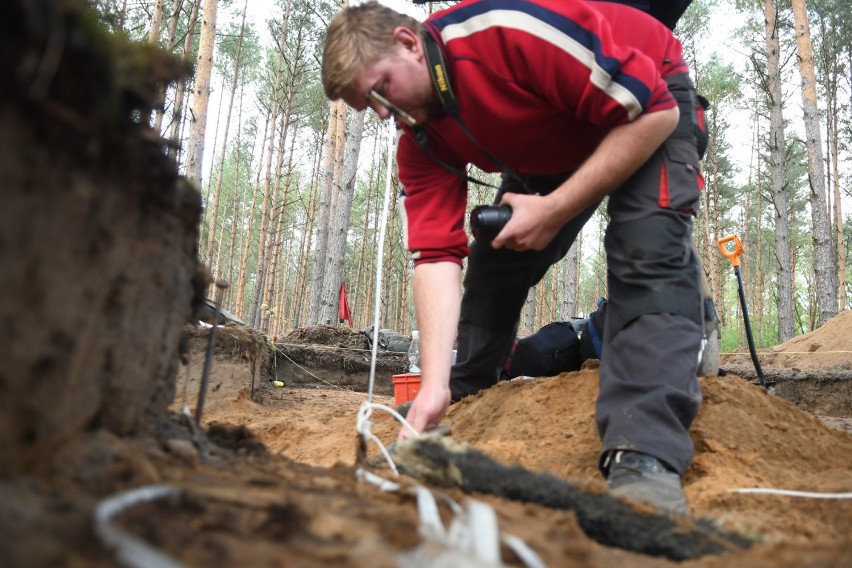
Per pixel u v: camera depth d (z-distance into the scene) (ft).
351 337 33.73
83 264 2.97
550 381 10.05
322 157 90.33
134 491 3.02
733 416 8.28
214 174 114.93
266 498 3.68
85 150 2.82
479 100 6.83
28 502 2.58
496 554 2.89
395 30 6.75
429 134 7.75
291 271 146.61
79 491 2.96
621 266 7.14
